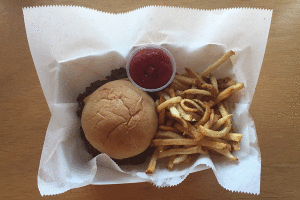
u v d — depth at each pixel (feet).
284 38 0.96
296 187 0.94
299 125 0.95
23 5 0.94
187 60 0.97
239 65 0.92
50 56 0.85
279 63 0.96
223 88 0.92
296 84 0.96
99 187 0.92
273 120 0.95
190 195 0.92
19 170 0.92
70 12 0.80
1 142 0.92
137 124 0.79
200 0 0.95
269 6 0.95
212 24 0.87
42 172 0.79
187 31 0.89
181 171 0.86
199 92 0.83
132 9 0.94
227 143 0.86
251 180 0.83
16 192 0.91
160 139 0.82
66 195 0.92
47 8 0.78
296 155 0.95
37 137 0.93
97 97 0.83
